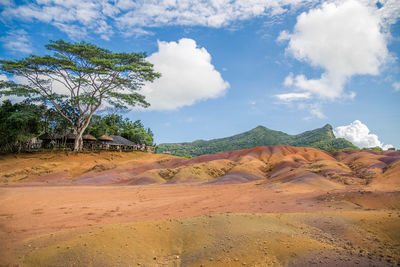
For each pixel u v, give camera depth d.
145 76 40.19
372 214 8.45
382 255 5.69
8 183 23.22
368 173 20.52
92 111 39.47
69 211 11.57
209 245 6.55
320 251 5.90
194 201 14.25
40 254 6.15
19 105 38.38
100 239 6.63
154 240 6.99
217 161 33.44
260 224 7.83
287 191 16.20
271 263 5.57
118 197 15.72
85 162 33.41
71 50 36.12
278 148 42.94
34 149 38.53
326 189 16.42
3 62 34.94
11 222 9.53
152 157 41.12
